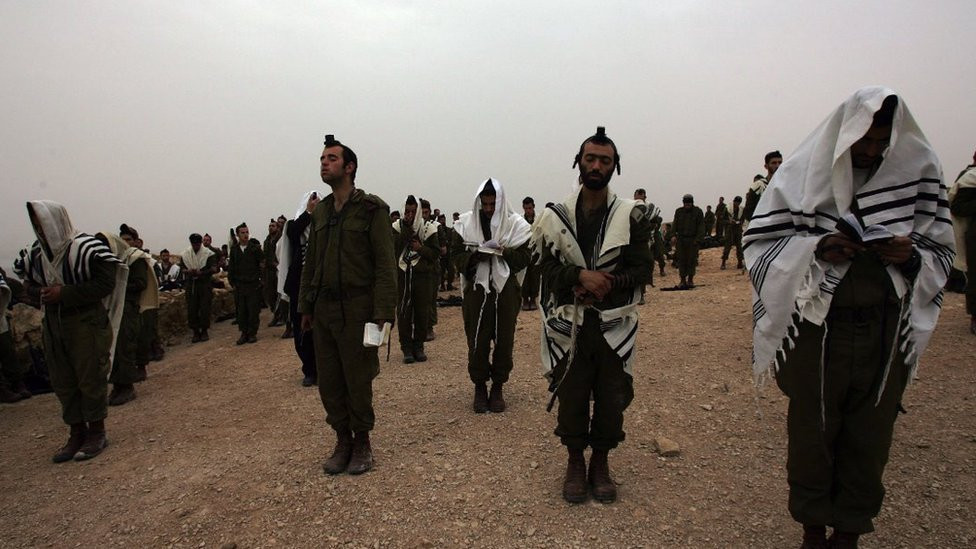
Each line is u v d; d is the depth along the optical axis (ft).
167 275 44.04
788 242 7.14
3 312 19.95
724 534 8.66
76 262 13.17
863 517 7.05
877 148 6.88
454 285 51.62
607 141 8.90
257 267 29.81
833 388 6.91
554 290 9.46
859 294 6.73
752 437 12.06
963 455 10.46
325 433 13.99
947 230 6.82
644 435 12.55
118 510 10.65
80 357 13.32
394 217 35.81
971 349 16.22
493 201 15.21
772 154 20.35
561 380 9.50
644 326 23.84
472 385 17.63
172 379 21.97
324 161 11.08
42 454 14.14
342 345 11.13
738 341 19.81
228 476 11.80
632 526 9.02
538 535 8.93
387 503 10.18
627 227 9.01
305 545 8.98
